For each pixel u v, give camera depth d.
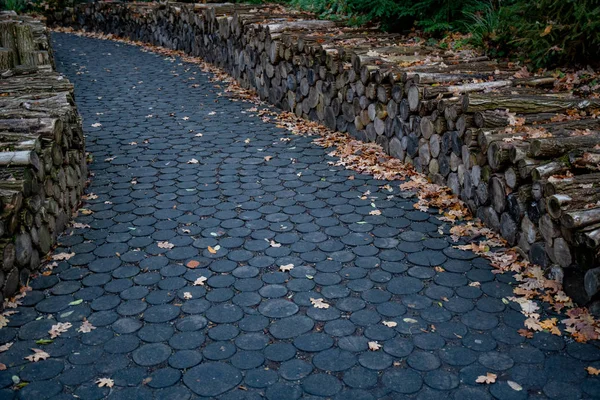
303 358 3.35
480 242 4.60
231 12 10.72
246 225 4.97
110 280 4.15
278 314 3.75
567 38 6.18
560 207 3.70
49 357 3.35
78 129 5.58
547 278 4.04
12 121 4.66
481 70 6.38
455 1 8.30
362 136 6.96
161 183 5.86
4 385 3.13
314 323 3.66
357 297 3.94
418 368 3.26
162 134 7.36
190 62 11.45
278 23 9.03
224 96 9.22
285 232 4.85
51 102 5.43
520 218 4.36
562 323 3.62
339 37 8.19
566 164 4.12
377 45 7.79
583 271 3.68
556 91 5.79
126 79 10.26
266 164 6.37
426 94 5.69
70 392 3.08
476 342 3.47
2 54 7.46
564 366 3.26
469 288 4.03
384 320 3.69
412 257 4.44
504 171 4.62
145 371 3.24
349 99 7.03
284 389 3.10
